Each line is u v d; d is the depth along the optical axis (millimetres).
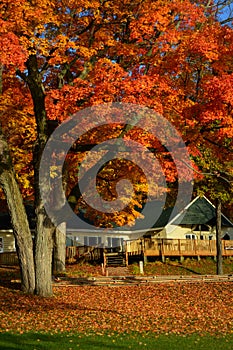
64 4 16344
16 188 18188
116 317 15406
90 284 22875
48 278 18516
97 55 17438
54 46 15930
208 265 37312
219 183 26547
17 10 14312
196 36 15914
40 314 15188
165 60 16469
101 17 16750
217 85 14188
